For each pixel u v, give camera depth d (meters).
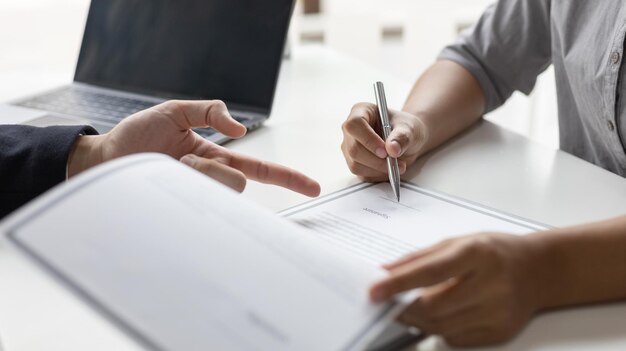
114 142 0.59
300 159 0.69
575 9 0.73
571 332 0.39
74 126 0.60
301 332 0.33
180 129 0.60
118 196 0.39
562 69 0.80
